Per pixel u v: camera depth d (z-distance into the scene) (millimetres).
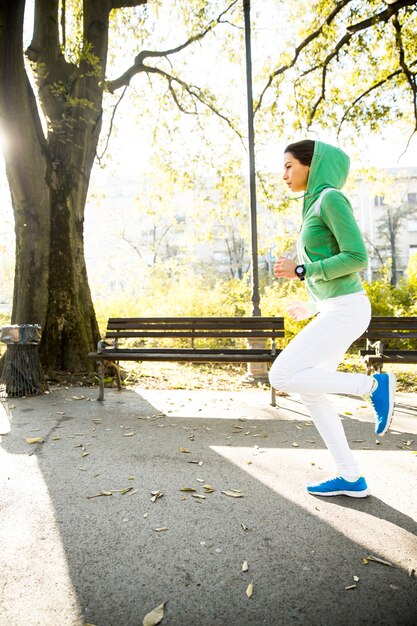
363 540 2004
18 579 1714
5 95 5984
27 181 6520
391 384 2338
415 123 11258
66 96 6844
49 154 6766
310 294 2527
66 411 4582
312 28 10875
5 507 2352
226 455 3225
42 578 1722
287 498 2471
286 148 2471
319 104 11773
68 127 6832
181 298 12688
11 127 6176
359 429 3914
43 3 6816
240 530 2107
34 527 2135
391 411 2332
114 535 2061
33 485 2650
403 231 50031
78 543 1987
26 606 1556
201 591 1643
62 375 6297
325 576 1729
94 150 7461
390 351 4801
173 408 4742
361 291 2354
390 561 1831
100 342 5172
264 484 2680
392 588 1647
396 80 11172
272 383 2338
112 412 4547
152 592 1638
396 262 47750
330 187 2336
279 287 11344
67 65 7129
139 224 41031
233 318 5410
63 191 6793
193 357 4828
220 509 2334
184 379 6703
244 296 12320
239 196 14094
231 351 5145
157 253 39625
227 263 47312
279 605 1559
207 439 3625
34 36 6902
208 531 2098
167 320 5559
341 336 2285
